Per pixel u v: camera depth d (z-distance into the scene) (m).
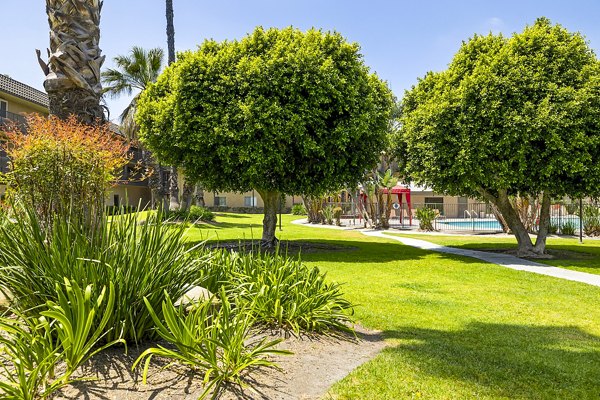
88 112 9.28
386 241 19.22
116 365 3.34
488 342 5.06
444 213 38.44
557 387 3.74
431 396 3.48
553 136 11.43
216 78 13.21
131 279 3.74
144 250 3.94
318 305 5.29
